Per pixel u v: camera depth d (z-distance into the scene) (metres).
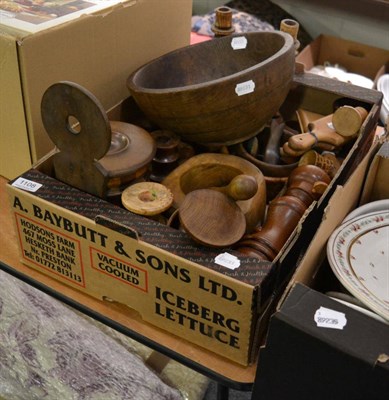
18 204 0.77
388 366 0.53
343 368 0.55
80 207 0.74
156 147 0.88
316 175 0.86
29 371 1.06
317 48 2.10
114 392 1.04
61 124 0.75
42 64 0.87
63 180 0.80
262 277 0.64
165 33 1.12
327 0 2.08
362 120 0.98
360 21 2.14
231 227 0.70
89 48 0.94
